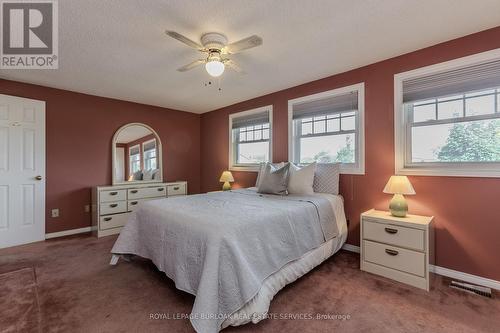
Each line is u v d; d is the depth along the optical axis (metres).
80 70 2.90
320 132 3.36
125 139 4.24
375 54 2.56
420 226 2.07
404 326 1.60
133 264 2.57
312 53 2.53
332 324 1.62
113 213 3.71
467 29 2.10
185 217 1.93
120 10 1.81
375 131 2.77
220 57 2.30
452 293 1.99
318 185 3.05
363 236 2.41
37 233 3.34
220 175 4.89
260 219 1.86
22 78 3.12
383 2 1.75
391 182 2.37
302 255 2.13
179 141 5.03
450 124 2.36
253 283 1.54
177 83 3.40
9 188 3.12
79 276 2.29
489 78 2.10
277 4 1.77
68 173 3.66
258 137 4.20
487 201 2.11
